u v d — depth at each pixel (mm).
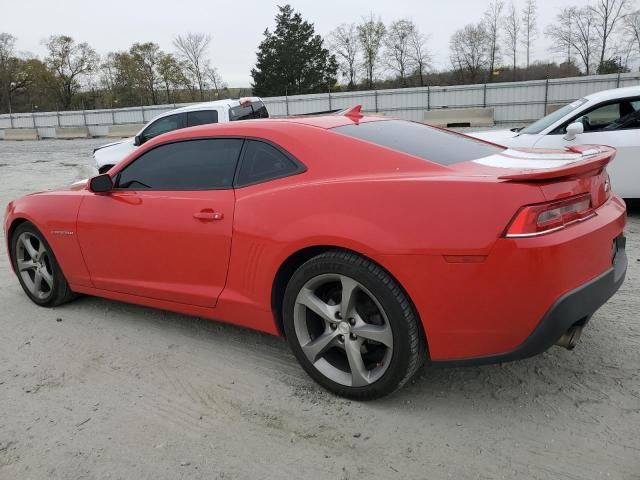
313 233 2637
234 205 3023
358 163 2730
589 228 2422
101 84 73750
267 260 2873
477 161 2789
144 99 70875
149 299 3578
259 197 2924
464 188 2350
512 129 7113
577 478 2184
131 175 3596
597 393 2758
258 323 3082
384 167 2670
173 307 3475
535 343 2330
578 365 3033
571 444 2389
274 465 2350
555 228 2293
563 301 2291
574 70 49875
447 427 2555
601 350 3180
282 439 2523
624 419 2541
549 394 2773
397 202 2453
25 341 3715
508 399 2754
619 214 2709
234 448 2475
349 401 2801
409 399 2795
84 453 2479
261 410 2764
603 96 6125
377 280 2486
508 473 2232
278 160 2963
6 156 21891
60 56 71438
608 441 2395
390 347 2541
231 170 3133
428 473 2258
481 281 2295
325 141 2865
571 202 2363
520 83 28953
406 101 31906
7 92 72000
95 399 2936
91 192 3828
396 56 59062
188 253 3240
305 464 2348
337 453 2410
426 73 58781
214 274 3172
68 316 4121
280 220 2797
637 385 2809
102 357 3428
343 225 2549
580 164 2363
